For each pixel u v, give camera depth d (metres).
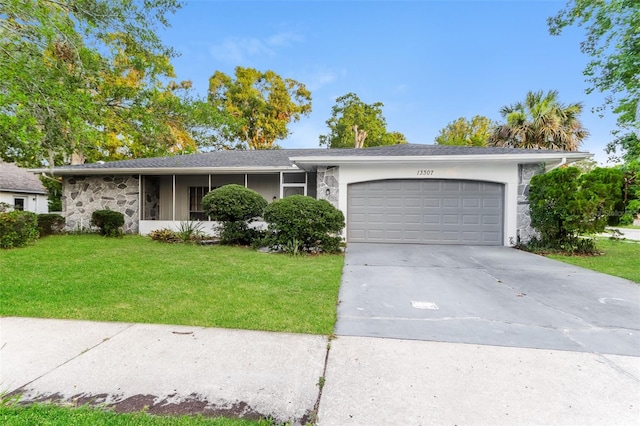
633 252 8.62
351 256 7.88
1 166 19.19
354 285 5.23
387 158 9.55
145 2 9.34
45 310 3.85
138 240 10.48
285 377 2.45
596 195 7.75
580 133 15.86
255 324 3.50
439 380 2.42
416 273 6.09
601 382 2.42
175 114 12.96
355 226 10.29
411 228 10.08
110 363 2.64
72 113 7.94
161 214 13.53
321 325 3.48
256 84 29.00
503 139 17.03
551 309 4.09
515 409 2.09
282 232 8.37
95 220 11.35
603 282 5.43
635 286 5.19
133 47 10.09
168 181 13.55
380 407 2.10
